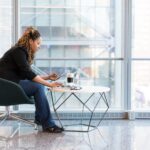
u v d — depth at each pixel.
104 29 5.01
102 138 3.83
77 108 5.01
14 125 4.43
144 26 4.95
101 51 5.04
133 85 4.97
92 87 4.15
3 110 4.77
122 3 4.86
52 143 3.60
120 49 4.97
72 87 3.96
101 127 4.36
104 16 5.00
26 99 3.86
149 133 4.07
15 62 3.95
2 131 4.12
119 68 5.00
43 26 4.99
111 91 5.05
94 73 5.06
